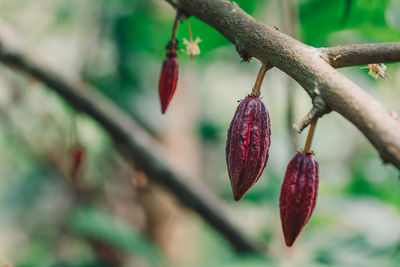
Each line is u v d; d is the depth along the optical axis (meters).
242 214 4.45
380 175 3.42
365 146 5.03
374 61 0.82
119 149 2.52
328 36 2.02
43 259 3.81
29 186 4.92
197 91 4.30
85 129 3.62
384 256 2.61
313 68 0.80
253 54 0.91
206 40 1.64
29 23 3.83
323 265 2.20
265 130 0.92
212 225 2.51
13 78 3.12
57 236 4.00
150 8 2.96
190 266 2.22
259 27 0.90
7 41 2.12
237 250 2.52
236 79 4.96
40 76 2.20
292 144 2.13
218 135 4.93
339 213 3.02
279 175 3.87
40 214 4.67
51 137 3.42
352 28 1.80
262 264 2.13
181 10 1.08
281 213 0.90
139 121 3.47
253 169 0.92
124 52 3.48
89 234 3.09
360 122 0.69
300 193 0.88
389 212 2.97
